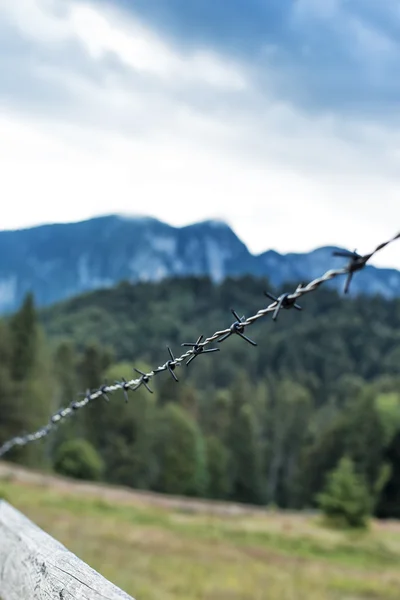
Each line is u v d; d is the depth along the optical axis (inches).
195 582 518.0
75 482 1664.6
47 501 1090.7
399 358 7283.5
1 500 131.9
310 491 3341.5
